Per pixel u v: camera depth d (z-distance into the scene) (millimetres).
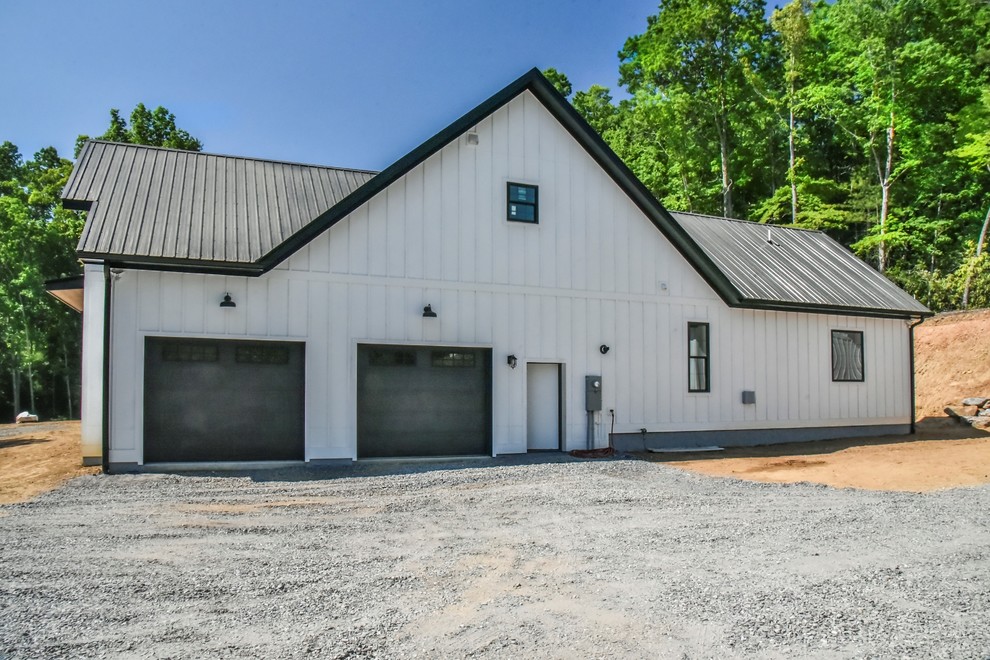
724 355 16328
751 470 12703
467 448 13656
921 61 31156
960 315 23891
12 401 40125
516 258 14258
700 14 35625
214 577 5676
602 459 13359
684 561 6090
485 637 4355
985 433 17984
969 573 5680
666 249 15859
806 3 38062
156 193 13734
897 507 8625
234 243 12547
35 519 7898
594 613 4770
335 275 12711
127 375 11414
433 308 13422
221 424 11992
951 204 33750
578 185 15008
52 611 4879
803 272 18750
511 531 7375
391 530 7445
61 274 38719
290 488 10094
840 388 17891
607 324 15055
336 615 4773
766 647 4172
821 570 5773
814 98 34594
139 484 10211
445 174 13727
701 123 38094
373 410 13008
